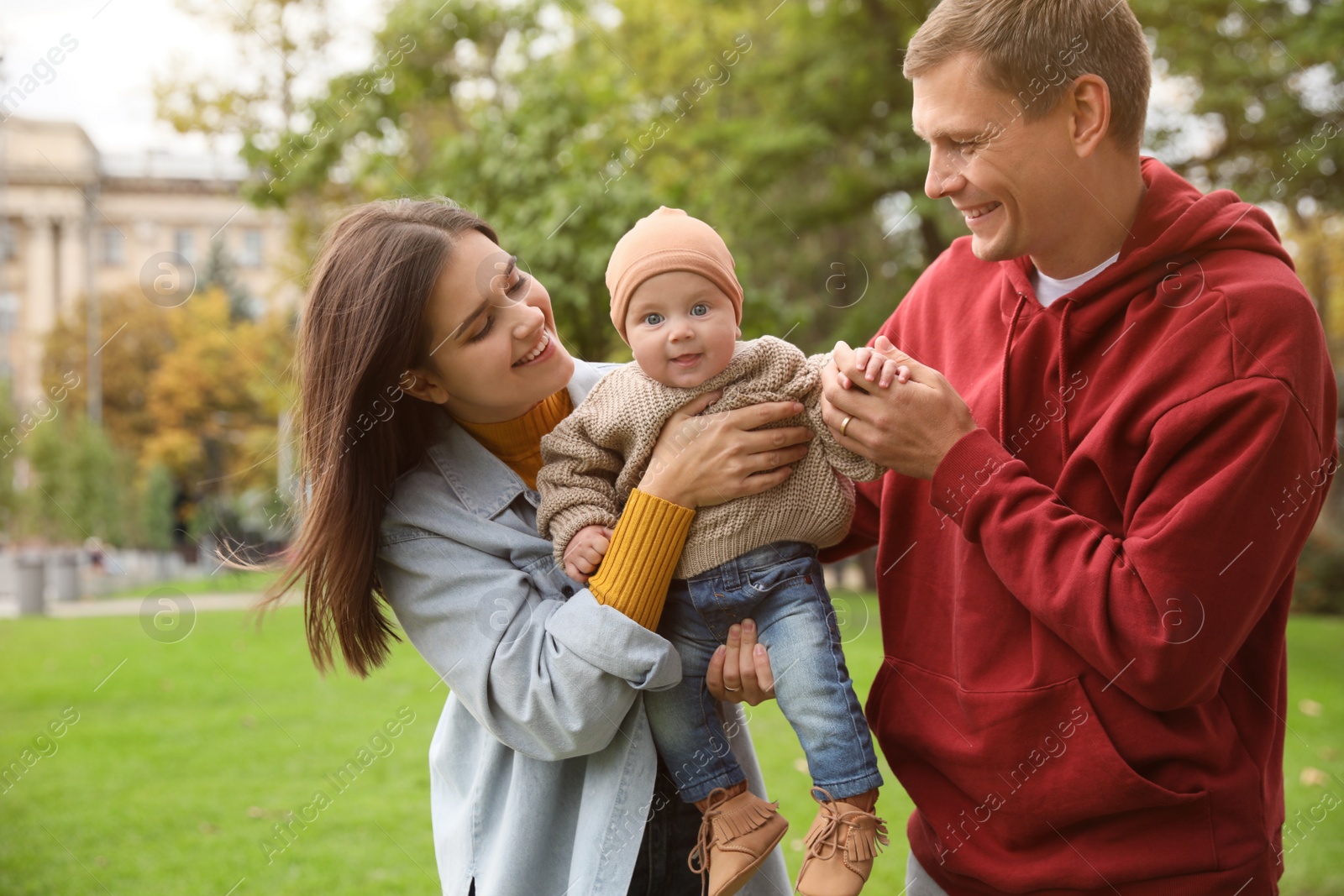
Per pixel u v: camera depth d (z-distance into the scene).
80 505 17.84
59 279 28.25
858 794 1.53
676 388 1.58
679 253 1.53
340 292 1.52
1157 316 1.48
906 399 1.50
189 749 5.03
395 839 3.79
